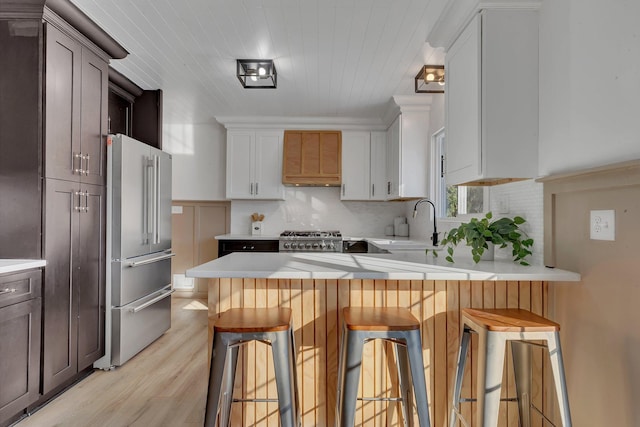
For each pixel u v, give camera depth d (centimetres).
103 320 287
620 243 145
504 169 197
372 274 168
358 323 155
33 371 217
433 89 334
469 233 194
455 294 189
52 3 218
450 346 188
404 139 399
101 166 282
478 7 198
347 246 465
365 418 190
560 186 179
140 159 318
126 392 253
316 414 190
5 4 216
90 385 263
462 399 173
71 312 248
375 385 189
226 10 234
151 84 364
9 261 215
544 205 191
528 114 199
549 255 187
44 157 223
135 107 379
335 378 190
